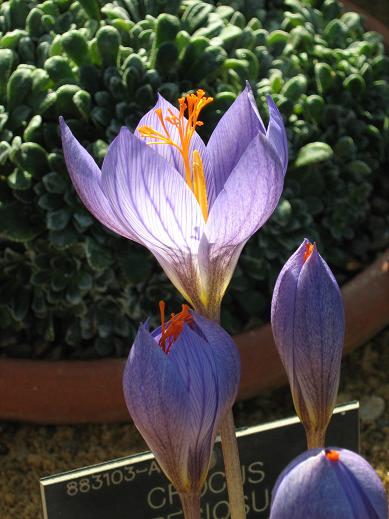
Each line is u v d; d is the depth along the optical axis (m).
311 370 0.27
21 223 0.48
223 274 0.27
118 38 0.49
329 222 0.55
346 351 0.52
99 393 0.47
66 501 0.35
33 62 0.51
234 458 0.28
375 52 0.61
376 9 0.81
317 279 0.27
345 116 0.56
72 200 0.47
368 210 0.58
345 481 0.23
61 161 0.47
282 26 0.59
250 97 0.28
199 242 0.26
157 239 0.27
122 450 0.50
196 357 0.25
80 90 0.48
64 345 0.52
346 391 0.53
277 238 0.51
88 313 0.50
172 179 0.25
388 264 0.51
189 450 0.26
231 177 0.25
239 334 0.48
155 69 0.50
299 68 0.55
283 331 0.27
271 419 0.52
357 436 0.37
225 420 0.28
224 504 0.37
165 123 0.29
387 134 0.58
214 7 0.57
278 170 0.25
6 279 0.51
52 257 0.49
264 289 0.53
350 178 0.55
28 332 0.52
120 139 0.25
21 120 0.48
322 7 0.63
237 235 0.26
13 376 0.47
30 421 0.50
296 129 0.52
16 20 0.53
